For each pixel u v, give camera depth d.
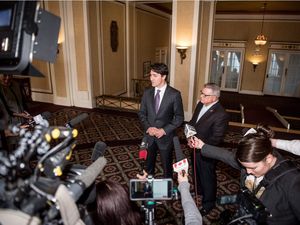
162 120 2.61
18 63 0.73
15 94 2.95
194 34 5.37
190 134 1.97
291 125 6.71
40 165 0.67
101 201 0.94
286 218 1.20
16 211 0.61
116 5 7.54
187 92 5.76
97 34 6.77
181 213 2.61
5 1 0.75
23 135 0.72
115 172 3.45
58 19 0.84
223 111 2.30
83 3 6.13
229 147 4.46
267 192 1.22
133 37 8.77
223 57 12.30
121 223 0.95
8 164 0.65
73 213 0.63
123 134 4.93
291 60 11.32
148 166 2.79
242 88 12.40
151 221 1.12
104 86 7.43
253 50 11.68
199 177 2.50
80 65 6.70
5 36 0.73
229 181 3.27
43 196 0.62
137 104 6.76
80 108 6.87
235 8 9.84
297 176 1.16
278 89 11.91
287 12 10.17
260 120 7.29
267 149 1.15
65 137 0.76
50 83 7.16
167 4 9.36
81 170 0.91
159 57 11.73
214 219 2.53
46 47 0.81
